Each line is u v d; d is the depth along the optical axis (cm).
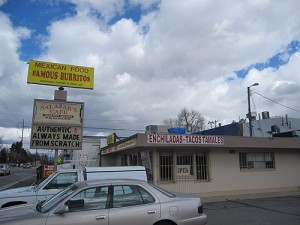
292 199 1549
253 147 1758
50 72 1875
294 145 1859
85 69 1956
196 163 1688
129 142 1595
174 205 644
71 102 1633
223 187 1725
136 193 638
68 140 1598
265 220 1022
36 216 564
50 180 918
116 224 594
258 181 1834
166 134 1512
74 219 573
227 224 969
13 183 2880
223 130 2478
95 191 617
